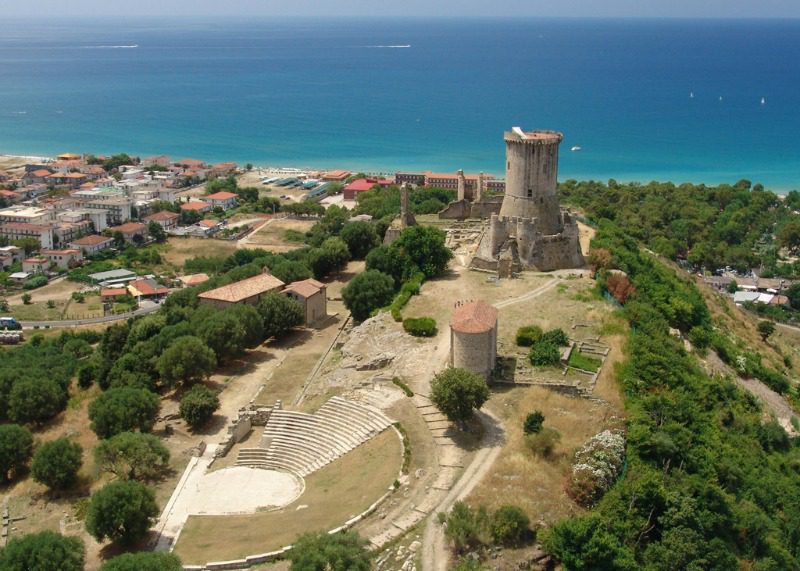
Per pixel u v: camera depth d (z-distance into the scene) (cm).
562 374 9950
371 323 12275
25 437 10506
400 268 14288
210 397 10725
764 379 13125
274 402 10781
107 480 9712
